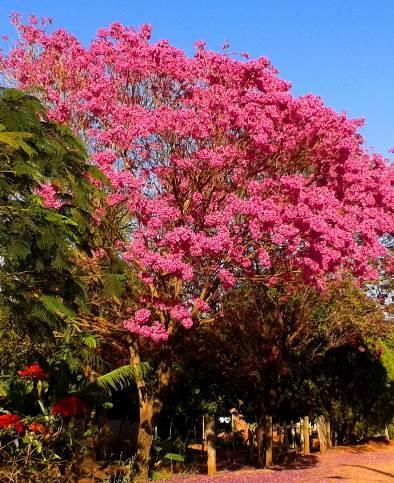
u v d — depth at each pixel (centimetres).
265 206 897
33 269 626
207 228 959
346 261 957
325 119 993
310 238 898
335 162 1025
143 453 1052
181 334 1035
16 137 596
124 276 770
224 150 949
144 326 951
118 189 915
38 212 611
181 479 1025
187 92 1055
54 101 1050
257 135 942
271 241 927
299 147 1006
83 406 742
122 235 974
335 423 1703
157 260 873
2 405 780
